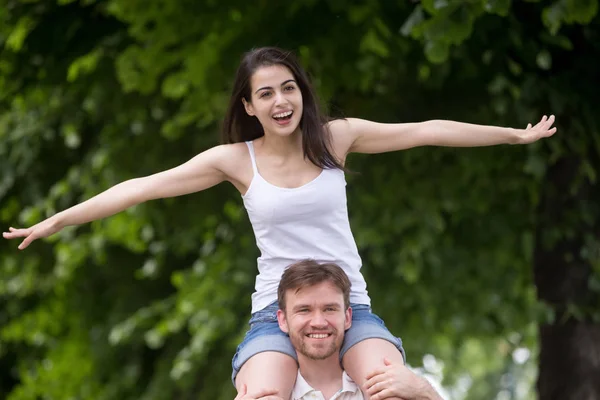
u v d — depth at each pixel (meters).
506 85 14.52
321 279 8.30
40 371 23.77
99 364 23.06
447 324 21.86
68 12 17.72
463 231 19.95
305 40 15.44
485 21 13.70
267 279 8.70
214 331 18.67
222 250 19.27
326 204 8.54
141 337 21.34
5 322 25.22
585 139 14.85
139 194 8.59
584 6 12.06
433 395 8.20
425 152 17.45
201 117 17.64
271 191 8.52
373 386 8.16
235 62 15.64
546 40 13.76
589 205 15.80
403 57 15.60
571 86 14.69
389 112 16.86
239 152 8.73
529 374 42.19
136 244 20.00
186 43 16.03
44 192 21.42
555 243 16.06
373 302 19.05
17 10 17.42
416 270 17.78
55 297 23.58
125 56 16.34
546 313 15.59
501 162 17.03
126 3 15.69
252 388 8.35
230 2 15.51
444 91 16.61
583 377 15.93
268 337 8.61
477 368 44.56
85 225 21.25
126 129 19.08
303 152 8.61
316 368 8.65
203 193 19.22
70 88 18.94
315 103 8.64
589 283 15.59
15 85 19.02
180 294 19.36
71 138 19.31
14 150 20.39
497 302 21.27
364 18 14.75
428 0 11.86
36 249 22.98
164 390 21.61
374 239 17.33
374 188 17.75
